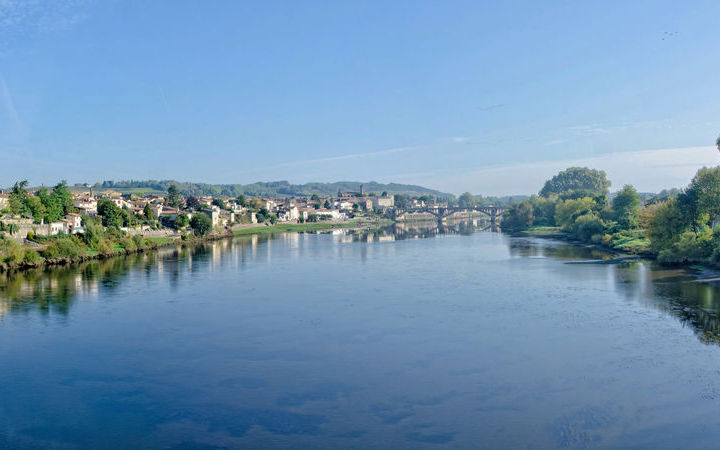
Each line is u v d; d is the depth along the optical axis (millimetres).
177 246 195750
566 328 64562
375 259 143500
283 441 38969
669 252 117062
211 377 51406
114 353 58906
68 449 38500
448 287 94125
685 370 49969
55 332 67250
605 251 151500
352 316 73625
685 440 37688
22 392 48375
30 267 124688
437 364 53500
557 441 37938
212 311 78188
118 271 121062
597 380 48188
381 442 38469
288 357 56719
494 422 40938
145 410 44438
